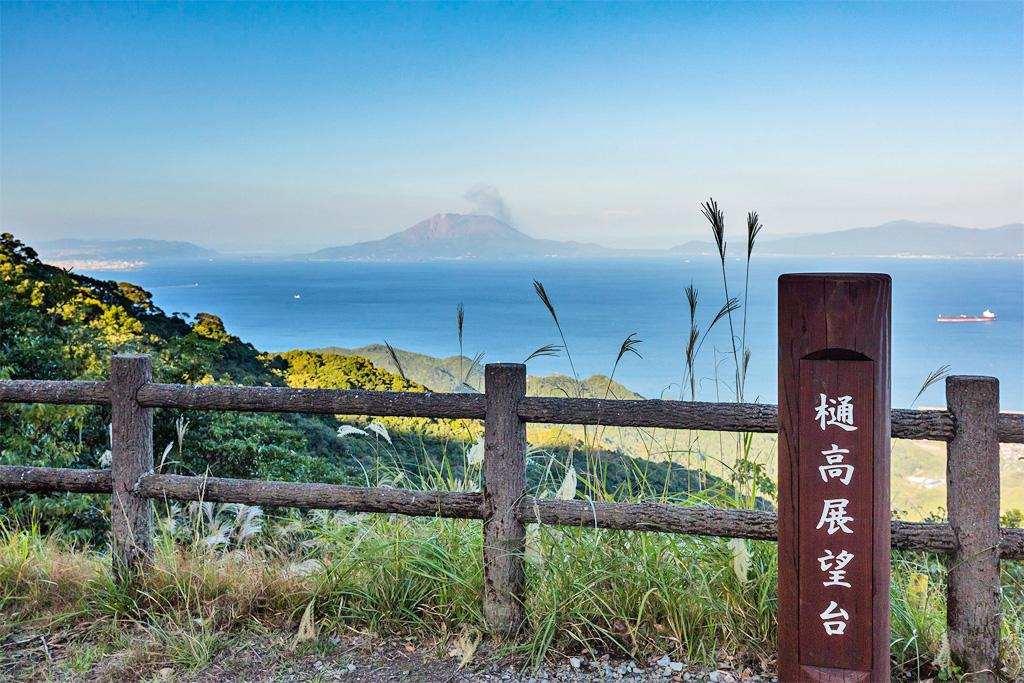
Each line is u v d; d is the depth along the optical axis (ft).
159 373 38.40
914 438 7.80
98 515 23.54
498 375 8.64
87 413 28.53
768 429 8.02
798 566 6.35
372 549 9.69
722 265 9.59
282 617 9.41
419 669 8.27
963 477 7.68
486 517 8.77
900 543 7.86
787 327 6.29
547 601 8.67
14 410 26.11
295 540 10.97
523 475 8.73
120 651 8.71
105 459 10.10
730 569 8.73
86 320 43.57
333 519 10.72
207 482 9.53
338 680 8.08
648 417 8.30
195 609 9.57
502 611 8.77
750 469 9.27
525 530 8.84
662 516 8.26
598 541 9.05
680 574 8.87
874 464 6.16
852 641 6.25
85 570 10.51
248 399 9.38
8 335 30.71
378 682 8.03
